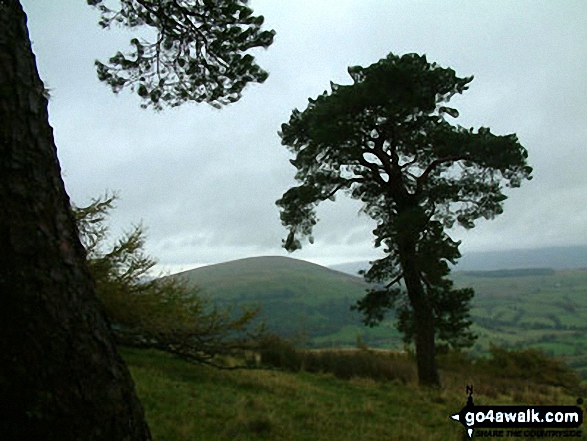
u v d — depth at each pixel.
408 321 20.34
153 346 12.11
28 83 2.66
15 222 2.44
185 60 7.77
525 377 27.48
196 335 12.05
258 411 8.07
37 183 2.57
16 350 2.32
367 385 13.88
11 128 2.53
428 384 16.97
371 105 18.11
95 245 12.52
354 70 19.59
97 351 2.60
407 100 17.86
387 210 20.50
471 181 18.98
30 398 2.31
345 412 8.91
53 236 2.57
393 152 19.78
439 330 20.25
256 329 12.87
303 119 20.45
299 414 8.30
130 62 7.79
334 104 18.55
